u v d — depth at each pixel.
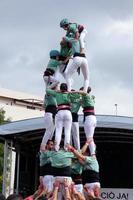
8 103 59.75
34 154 18.84
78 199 10.74
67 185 10.64
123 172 18.84
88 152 11.49
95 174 11.34
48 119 11.43
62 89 10.98
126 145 18.70
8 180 17.09
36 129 15.96
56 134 10.90
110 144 18.75
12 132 16.19
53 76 11.42
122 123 15.98
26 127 16.11
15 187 17.98
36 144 18.25
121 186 18.78
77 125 11.42
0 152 30.72
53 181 10.86
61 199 10.73
